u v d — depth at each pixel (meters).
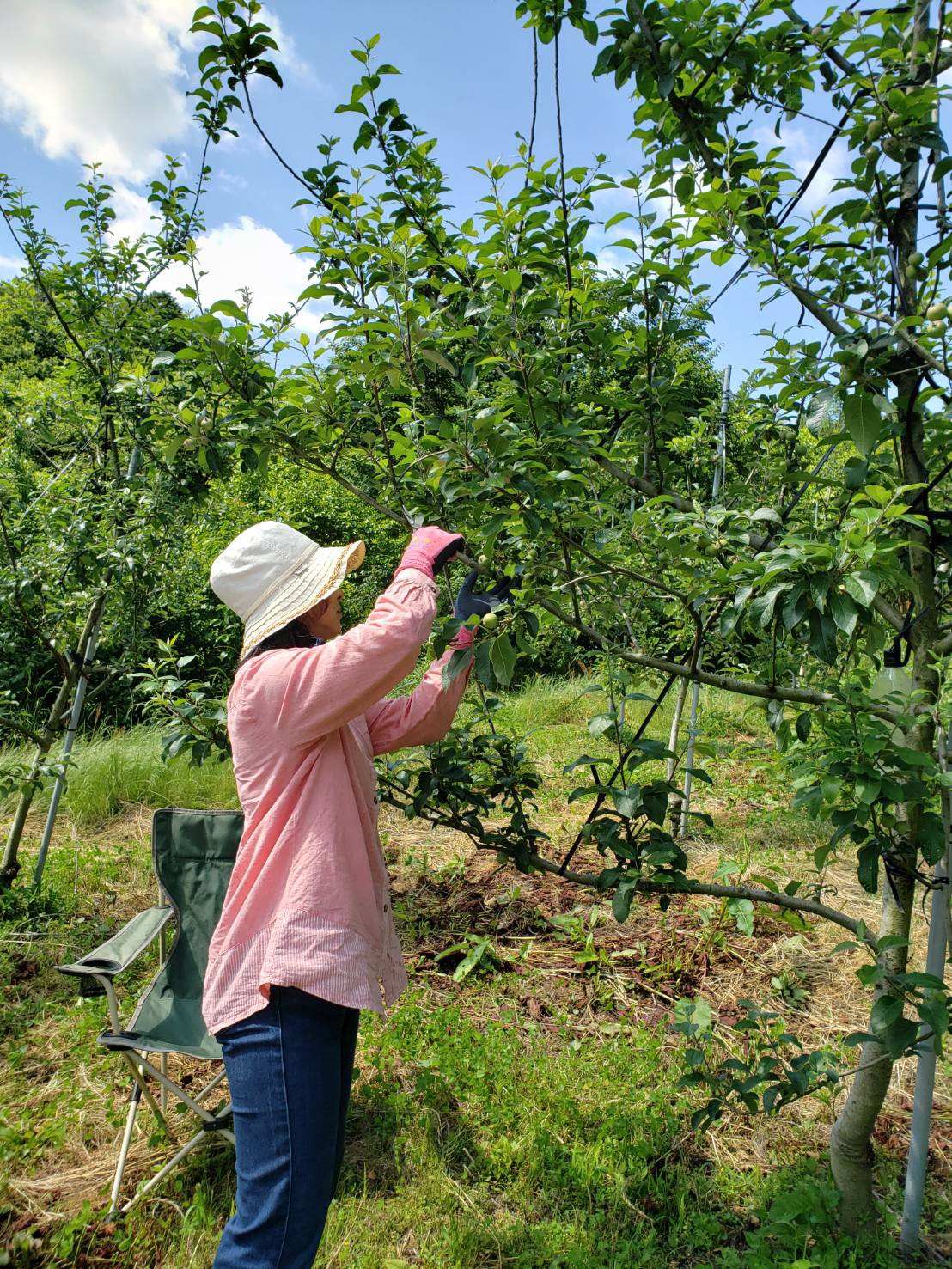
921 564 2.12
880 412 1.92
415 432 2.43
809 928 2.36
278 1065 1.66
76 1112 2.85
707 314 2.35
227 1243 1.65
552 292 2.44
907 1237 2.28
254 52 2.40
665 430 2.67
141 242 4.52
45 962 3.79
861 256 2.21
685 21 2.00
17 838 4.41
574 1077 2.94
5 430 4.79
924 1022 1.98
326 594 1.89
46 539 4.54
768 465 3.16
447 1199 2.45
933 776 2.03
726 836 5.20
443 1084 2.90
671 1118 2.74
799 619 1.68
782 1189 2.47
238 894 1.77
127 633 4.86
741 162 2.15
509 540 2.46
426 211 2.72
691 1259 2.30
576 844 2.40
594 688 2.34
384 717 2.15
